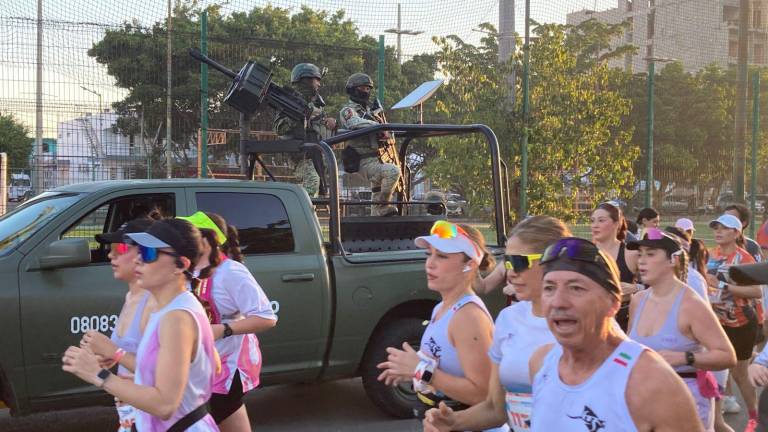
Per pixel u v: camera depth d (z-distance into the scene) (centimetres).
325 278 593
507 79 1349
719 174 2155
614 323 220
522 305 289
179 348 283
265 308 414
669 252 405
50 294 504
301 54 1504
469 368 304
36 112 1061
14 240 519
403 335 624
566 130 1336
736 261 672
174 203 563
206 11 1151
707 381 396
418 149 2492
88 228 536
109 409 681
